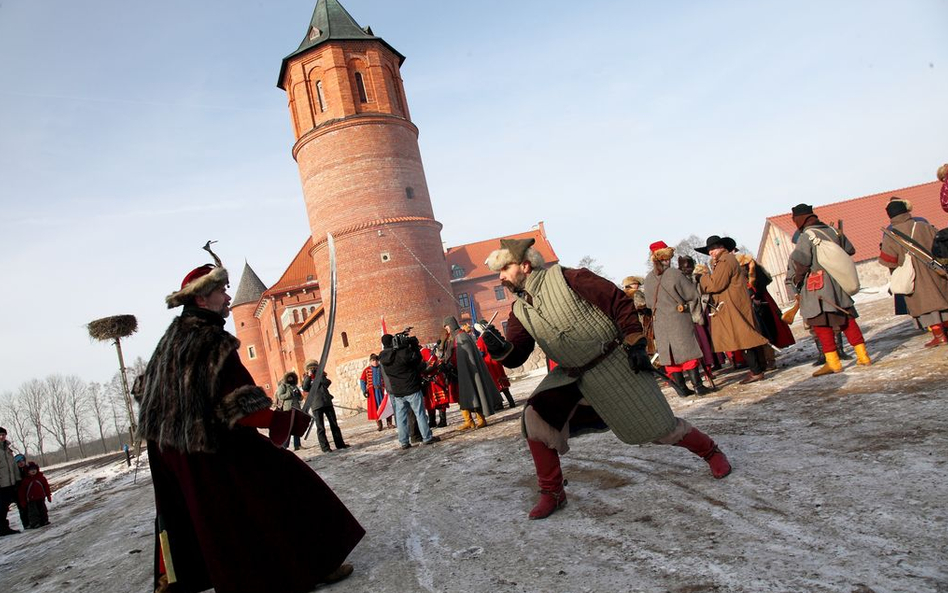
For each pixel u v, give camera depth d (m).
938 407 4.10
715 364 9.45
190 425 2.76
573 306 3.20
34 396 98.62
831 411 4.68
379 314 34.44
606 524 3.24
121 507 9.68
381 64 36.44
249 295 71.38
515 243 3.37
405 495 5.28
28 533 9.43
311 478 3.12
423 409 8.77
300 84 36.12
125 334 18.81
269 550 2.86
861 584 2.10
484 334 3.38
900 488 2.88
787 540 2.57
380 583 3.04
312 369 11.07
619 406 3.26
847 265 5.99
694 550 2.66
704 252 7.08
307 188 36.44
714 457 3.59
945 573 2.07
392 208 35.34
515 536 3.38
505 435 7.68
